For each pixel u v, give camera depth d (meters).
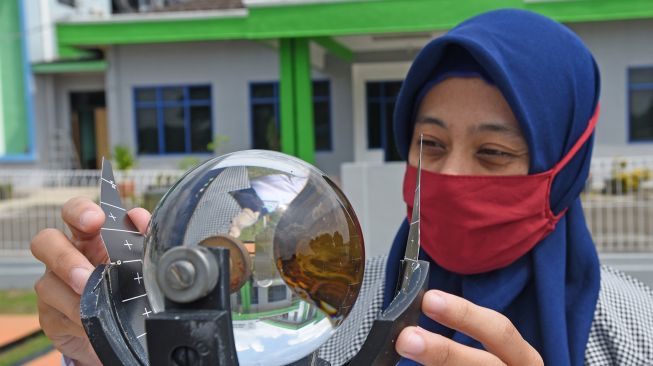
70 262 1.03
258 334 0.65
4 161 16.33
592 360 1.39
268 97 15.23
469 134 1.47
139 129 15.59
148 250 0.68
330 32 8.40
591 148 1.59
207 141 15.51
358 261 0.73
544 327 1.37
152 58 15.31
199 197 0.67
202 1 16.97
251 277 0.63
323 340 0.71
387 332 0.68
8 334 4.52
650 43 13.59
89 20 11.84
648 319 1.45
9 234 8.53
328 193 0.72
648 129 13.85
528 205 1.45
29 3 16.17
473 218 1.46
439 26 8.16
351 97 14.62
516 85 1.40
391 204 5.31
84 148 17.58
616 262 6.44
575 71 1.52
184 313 0.58
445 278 1.64
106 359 0.68
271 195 0.67
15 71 16.19
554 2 8.42
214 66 15.22
